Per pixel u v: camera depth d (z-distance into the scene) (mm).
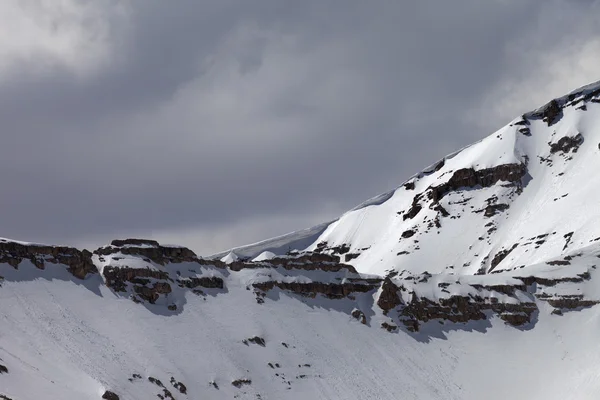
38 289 178000
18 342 158500
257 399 171375
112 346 169375
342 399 180500
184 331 184375
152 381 162250
